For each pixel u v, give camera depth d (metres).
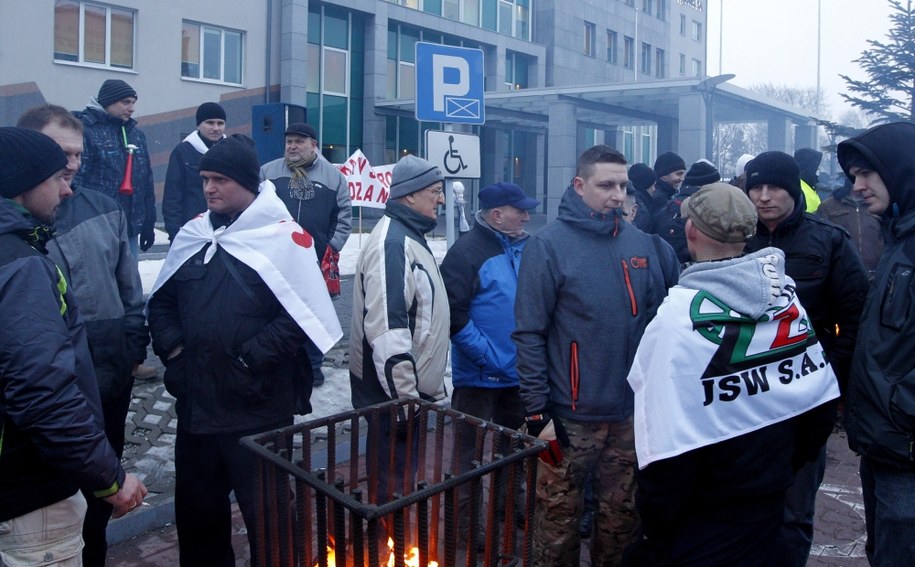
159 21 21.00
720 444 2.28
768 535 2.36
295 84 24.23
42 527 2.21
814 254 3.26
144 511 3.96
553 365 3.22
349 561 2.53
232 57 23.20
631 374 2.39
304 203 5.66
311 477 2.18
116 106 5.61
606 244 3.22
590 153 3.21
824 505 4.58
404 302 3.29
